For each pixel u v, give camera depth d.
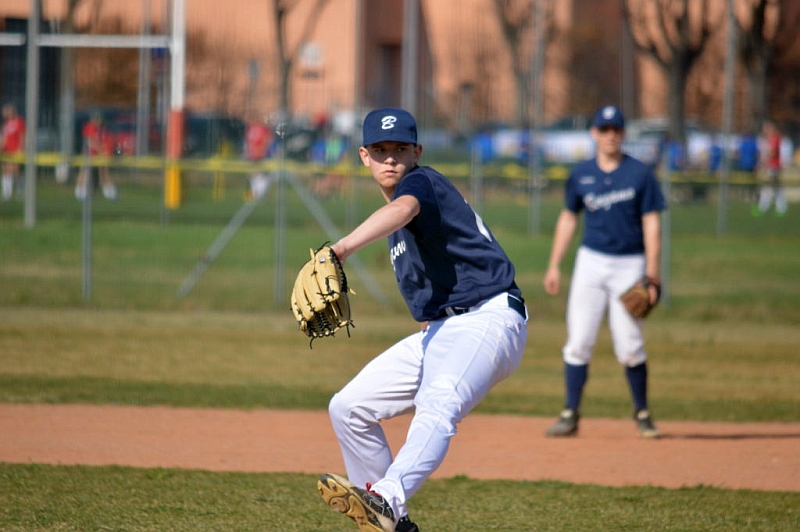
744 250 72.56
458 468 23.08
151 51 111.06
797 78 160.00
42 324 43.09
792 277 61.53
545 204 102.06
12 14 118.69
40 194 94.31
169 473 21.48
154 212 83.81
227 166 82.06
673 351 41.25
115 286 52.91
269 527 17.88
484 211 93.44
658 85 176.88
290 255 64.62
